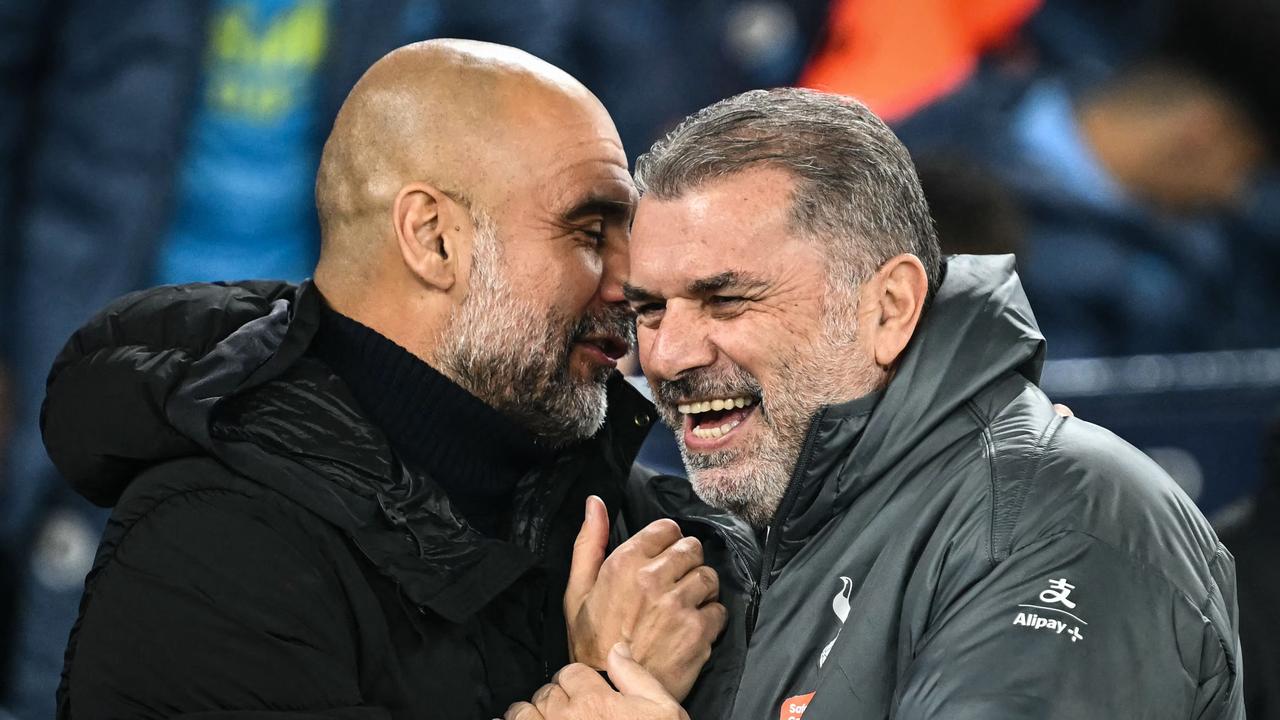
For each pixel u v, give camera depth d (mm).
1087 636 6887
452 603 8078
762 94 7953
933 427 7652
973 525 7316
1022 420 7617
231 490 8133
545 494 9047
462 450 8797
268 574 7980
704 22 18047
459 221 8672
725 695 8297
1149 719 6848
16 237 15312
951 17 17109
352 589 8148
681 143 7887
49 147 15227
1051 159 15195
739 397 7898
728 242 7691
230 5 15352
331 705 7926
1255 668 9289
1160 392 11430
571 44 17406
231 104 15438
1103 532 7129
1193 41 14977
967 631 7066
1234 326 15508
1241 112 14984
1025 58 17000
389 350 8711
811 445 7730
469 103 8680
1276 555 9453
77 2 15094
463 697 8227
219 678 7852
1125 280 14875
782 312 7719
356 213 8781
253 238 15633
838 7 17688
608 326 9039
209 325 8695
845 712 7348
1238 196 15641
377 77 8859
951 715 6887
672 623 8250
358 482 8219
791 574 7770
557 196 8703
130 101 15133
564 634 8750
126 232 15188
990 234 11781
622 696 7898
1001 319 7844
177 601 7922
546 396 8844
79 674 8023
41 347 15172
